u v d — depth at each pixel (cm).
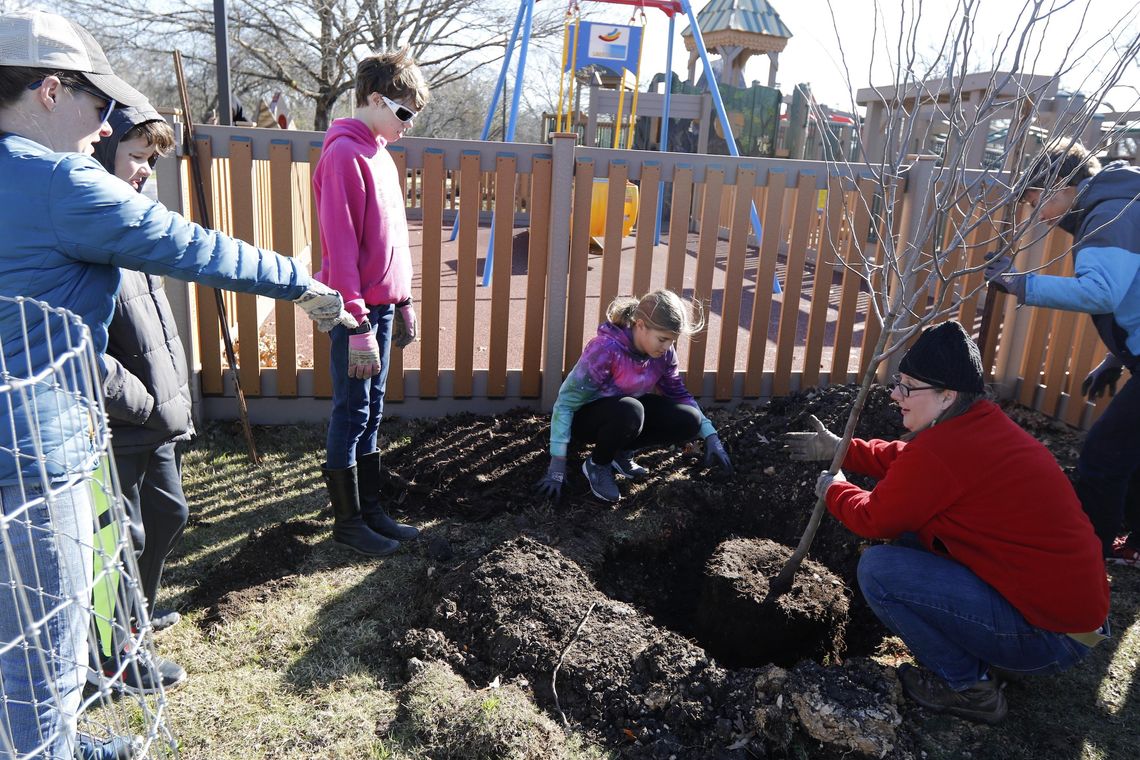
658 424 403
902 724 255
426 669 272
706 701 259
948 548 251
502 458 436
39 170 172
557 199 461
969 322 548
